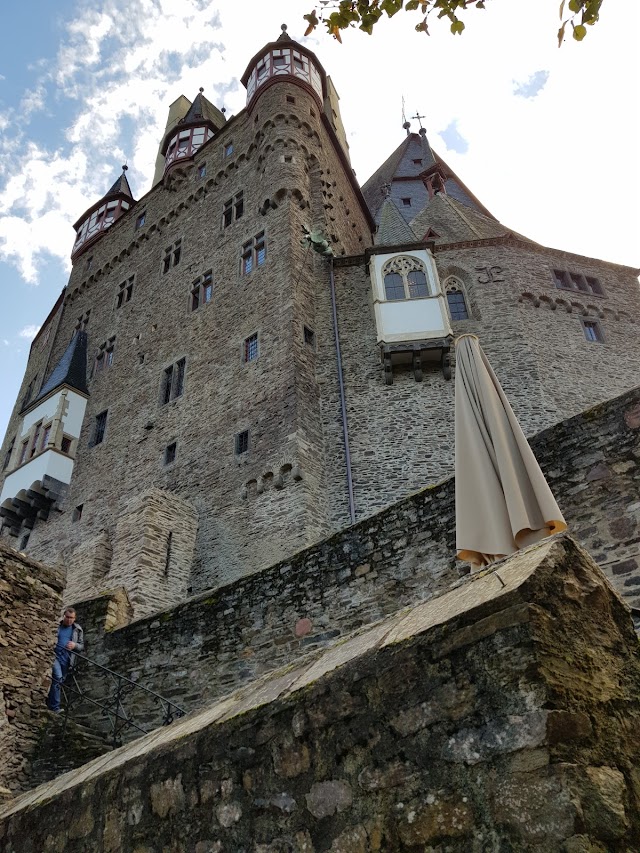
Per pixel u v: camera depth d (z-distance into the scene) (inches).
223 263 1063.0
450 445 775.7
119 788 168.4
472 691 115.5
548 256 991.0
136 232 1322.6
